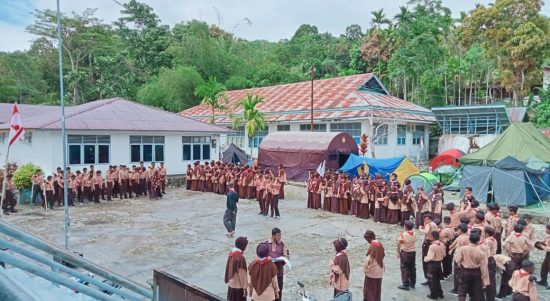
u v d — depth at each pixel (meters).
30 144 21.81
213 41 58.09
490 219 10.35
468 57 42.25
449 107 32.75
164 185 21.33
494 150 19.36
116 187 20.11
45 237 12.51
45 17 53.03
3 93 46.97
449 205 10.73
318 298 8.22
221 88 38.38
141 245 11.77
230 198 12.72
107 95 49.62
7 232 2.88
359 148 27.97
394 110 32.09
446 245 9.27
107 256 10.73
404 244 8.77
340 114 31.08
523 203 16.72
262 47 78.56
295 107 34.88
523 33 38.34
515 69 40.59
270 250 7.75
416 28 43.94
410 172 20.50
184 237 12.66
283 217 15.90
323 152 23.83
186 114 43.44
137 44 58.31
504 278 8.54
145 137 23.34
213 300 3.69
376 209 15.08
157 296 4.38
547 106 33.12
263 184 16.14
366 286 7.74
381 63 52.16
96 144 21.50
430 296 8.34
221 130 26.17
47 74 55.91
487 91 43.28
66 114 22.05
